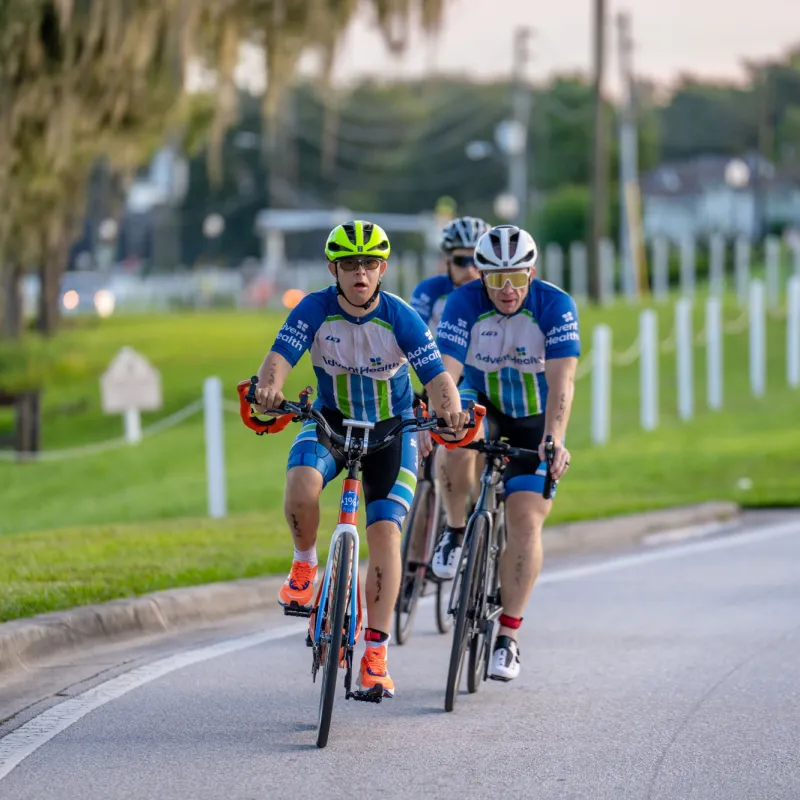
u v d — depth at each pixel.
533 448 27.84
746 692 25.25
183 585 33.81
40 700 24.75
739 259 142.62
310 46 78.75
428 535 30.06
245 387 22.34
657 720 23.39
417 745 21.97
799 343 96.44
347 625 22.52
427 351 23.19
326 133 80.94
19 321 141.38
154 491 62.16
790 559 40.28
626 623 31.70
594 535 44.69
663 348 111.44
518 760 21.09
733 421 79.69
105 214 152.62
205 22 78.38
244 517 47.66
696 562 40.16
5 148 73.44
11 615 29.08
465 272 31.36
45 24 71.12
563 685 26.00
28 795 19.47
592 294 149.25
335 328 23.22
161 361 119.81
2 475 70.00
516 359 26.91
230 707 24.36
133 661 27.88
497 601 26.45
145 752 21.55
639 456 66.19
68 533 42.72
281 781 20.06
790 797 19.31
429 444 28.22
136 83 72.44
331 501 56.12
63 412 95.75
